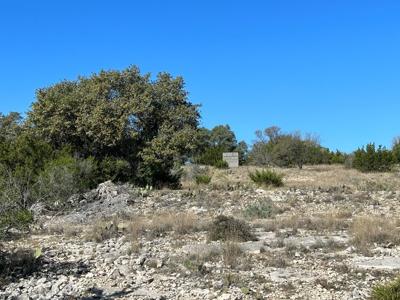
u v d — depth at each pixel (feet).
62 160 89.45
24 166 84.23
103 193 87.66
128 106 104.32
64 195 81.20
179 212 75.05
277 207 75.56
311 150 188.65
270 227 59.31
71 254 46.62
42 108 108.47
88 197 86.28
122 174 103.14
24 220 40.68
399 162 177.88
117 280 36.83
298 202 81.82
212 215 72.28
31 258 41.73
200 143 109.81
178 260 42.68
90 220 71.92
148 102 105.91
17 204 42.19
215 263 41.86
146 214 74.64
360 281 35.81
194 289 34.42
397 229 55.31
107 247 50.26
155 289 34.73
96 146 108.99
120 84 109.81
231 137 260.21
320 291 33.60
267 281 36.11
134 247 47.91
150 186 101.14
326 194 89.10
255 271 39.06
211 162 193.06
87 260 43.68
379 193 90.22
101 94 108.47
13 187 54.85
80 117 105.70
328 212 72.49
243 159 227.61
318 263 41.45
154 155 104.88
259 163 192.54
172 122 109.19
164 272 39.11
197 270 38.70
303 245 48.14
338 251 46.14
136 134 104.47
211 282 36.01
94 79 110.11
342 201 82.64
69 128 107.45
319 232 56.85
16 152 88.43
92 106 107.14
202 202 82.84
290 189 95.35
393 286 28.66
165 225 60.34
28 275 38.65
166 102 110.11
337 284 35.14
